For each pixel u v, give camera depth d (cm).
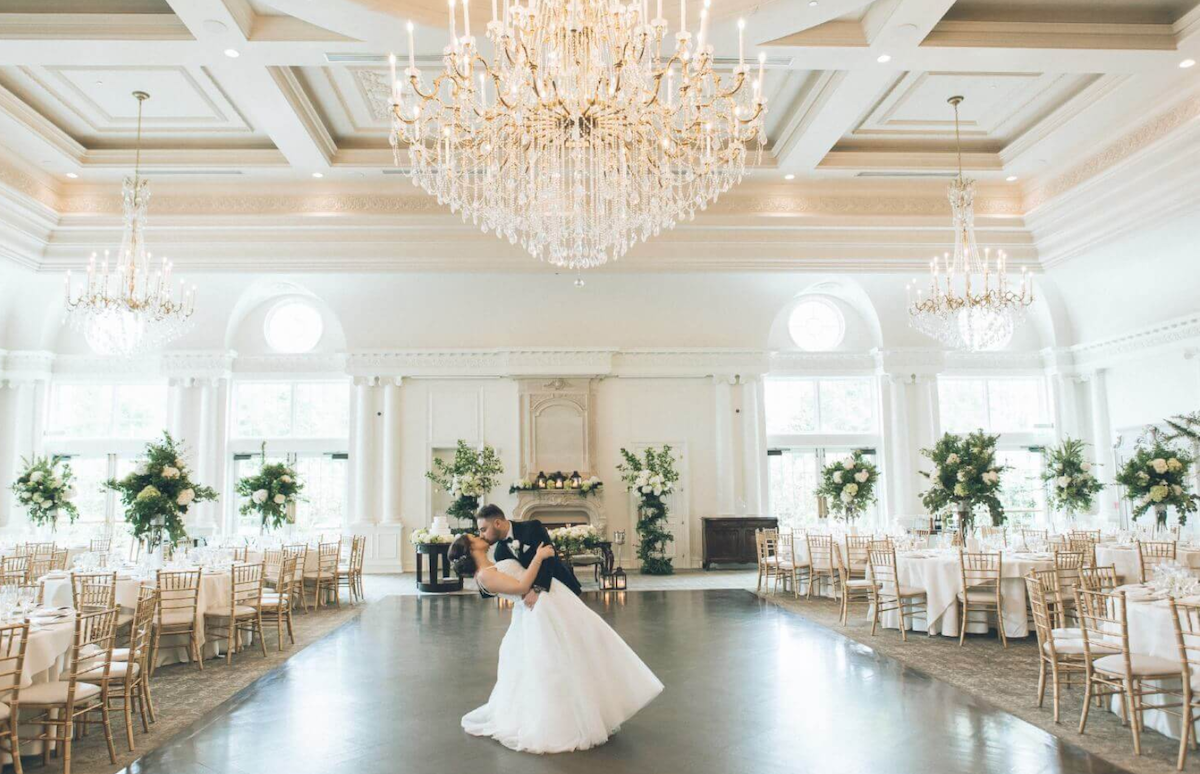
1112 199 1241
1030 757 489
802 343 1702
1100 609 596
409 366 1598
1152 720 538
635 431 1627
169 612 755
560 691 519
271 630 969
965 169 1322
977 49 938
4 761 487
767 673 717
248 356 1630
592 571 1537
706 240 1420
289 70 1014
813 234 1420
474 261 1414
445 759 499
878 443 1688
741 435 1630
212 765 493
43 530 1518
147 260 1109
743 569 1585
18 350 1538
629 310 1594
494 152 774
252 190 1352
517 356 1595
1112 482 1560
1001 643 836
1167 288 1369
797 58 949
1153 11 930
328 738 545
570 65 690
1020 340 1702
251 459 1641
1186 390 1386
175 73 1021
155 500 921
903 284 1583
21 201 1231
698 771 472
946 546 1060
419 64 970
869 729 548
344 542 1561
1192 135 1059
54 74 1018
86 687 506
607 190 827
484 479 1496
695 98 707
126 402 1638
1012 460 1697
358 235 1386
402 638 910
